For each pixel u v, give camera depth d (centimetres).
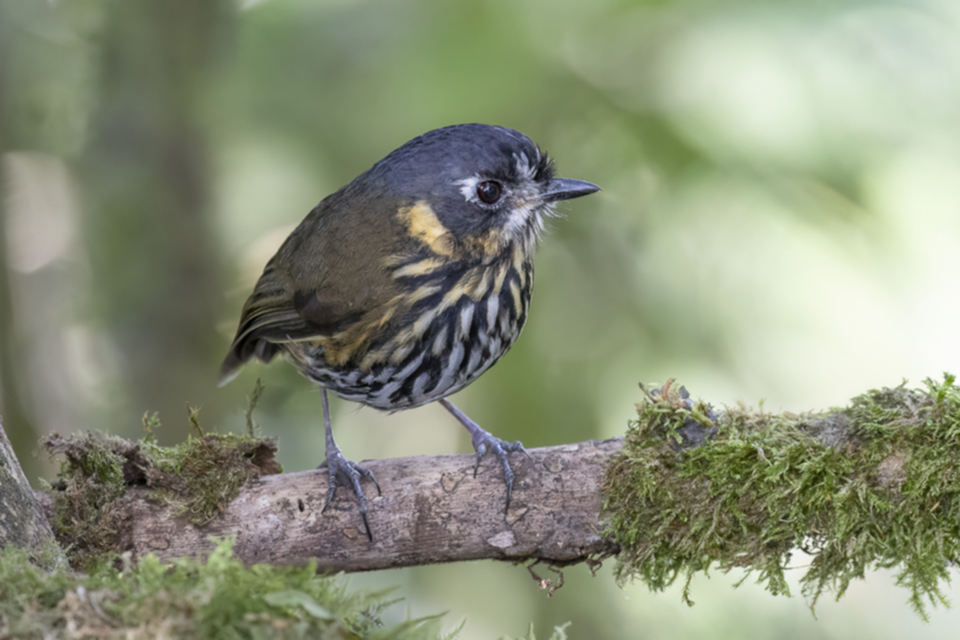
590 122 1141
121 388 1312
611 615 1272
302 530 708
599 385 1180
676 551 695
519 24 1098
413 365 817
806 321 1147
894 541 662
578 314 1207
